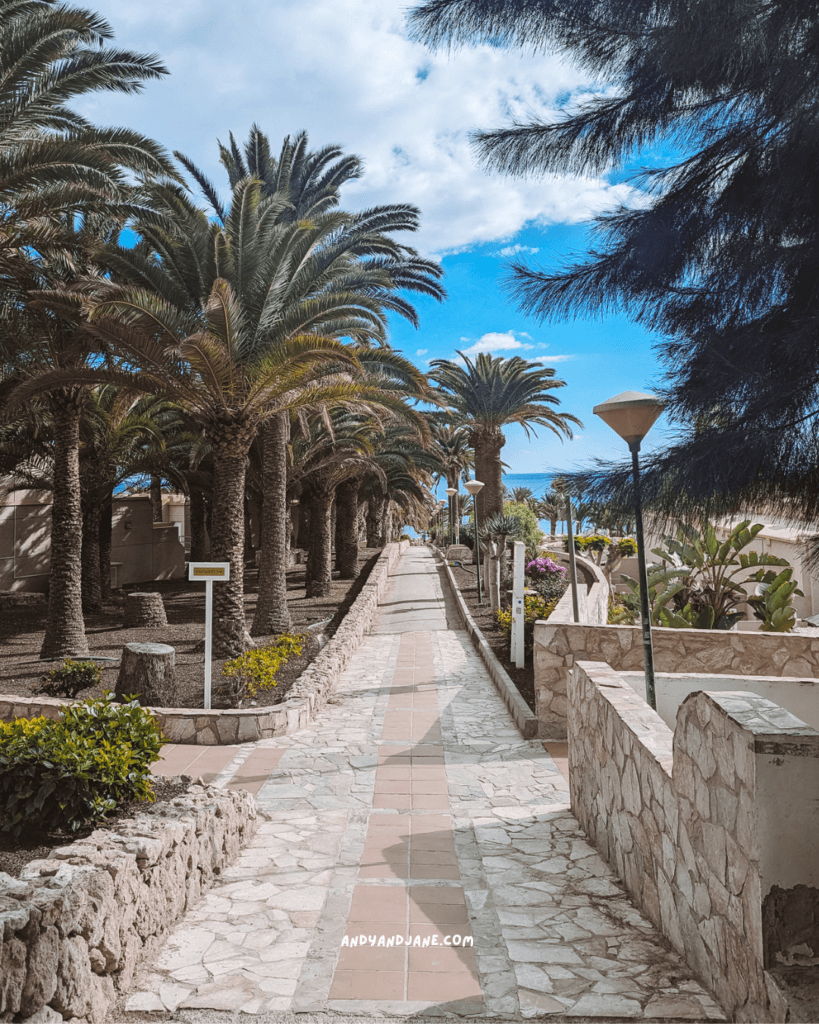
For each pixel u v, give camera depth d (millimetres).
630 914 4309
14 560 22531
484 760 7848
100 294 11461
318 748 8281
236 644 13672
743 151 3432
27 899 2910
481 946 3908
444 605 21922
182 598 24422
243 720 8586
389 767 7590
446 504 71500
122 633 16766
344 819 6133
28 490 22984
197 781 5984
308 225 13430
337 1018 3199
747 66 3129
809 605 18266
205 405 13516
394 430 26719
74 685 10242
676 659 8758
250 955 3820
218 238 12797
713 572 14625
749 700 3186
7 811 4566
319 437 22125
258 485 24703
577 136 3674
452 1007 3283
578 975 3561
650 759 4129
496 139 3783
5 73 10664
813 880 2691
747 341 3090
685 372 3322
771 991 2592
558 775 7340
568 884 4773
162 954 3834
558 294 3703
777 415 2916
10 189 11242
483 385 28141
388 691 11250
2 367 14664
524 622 13297
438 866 5105
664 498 3174
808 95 2977
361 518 52594
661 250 3455
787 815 2711
